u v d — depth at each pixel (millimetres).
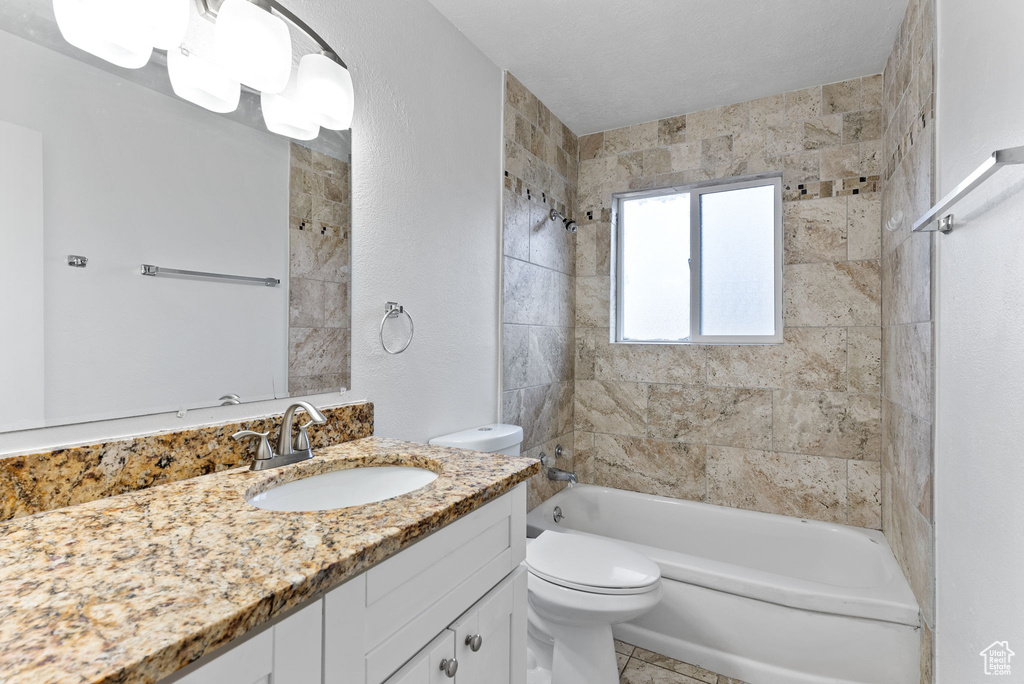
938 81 1419
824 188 2373
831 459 2338
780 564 2314
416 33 1726
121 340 937
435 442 1780
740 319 2650
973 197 1127
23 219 810
